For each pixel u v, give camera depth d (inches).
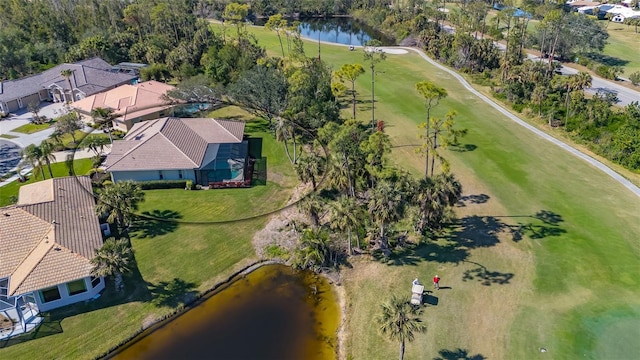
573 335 1669.5
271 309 1910.7
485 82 4377.5
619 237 2161.7
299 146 2950.3
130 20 5590.6
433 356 1601.9
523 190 2576.3
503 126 3412.9
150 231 2327.8
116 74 4335.6
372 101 3720.5
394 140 3230.8
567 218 2317.9
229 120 3257.9
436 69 4884.4
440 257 2089.1
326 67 4217.5
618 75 4414.4
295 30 5260.8
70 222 2138.3
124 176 2684.5
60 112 3838.6
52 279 1817.2
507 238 2187.5
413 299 1817.2
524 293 1865.2
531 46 5270.7
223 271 2095.2
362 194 2439.7
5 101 3806.6
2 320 1806.1
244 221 2400.3
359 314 1834.4
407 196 2206.0
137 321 1820.9
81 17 5753.0
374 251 2160.4
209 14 7711.6
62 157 3041.3
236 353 1705.2
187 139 2910.9
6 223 2052.2
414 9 6973.4
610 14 7140.8
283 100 3270.2
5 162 3034.0
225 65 3971.5
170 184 2650.1
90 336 1748.3
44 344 1707.7
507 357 1592.0
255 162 2891.2
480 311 1785.2
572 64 4835.1
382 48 5846.5
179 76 4414.4
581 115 3260.3
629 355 1585.9
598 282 1909.4
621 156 2815.0
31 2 6013.8
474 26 5861.2
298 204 2361.0
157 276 2049.7
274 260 2171.5
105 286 1985.7
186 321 1847.9
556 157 2935.5
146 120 3393.2
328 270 2086.6
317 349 1717.5
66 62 4840.1
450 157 2965.1
